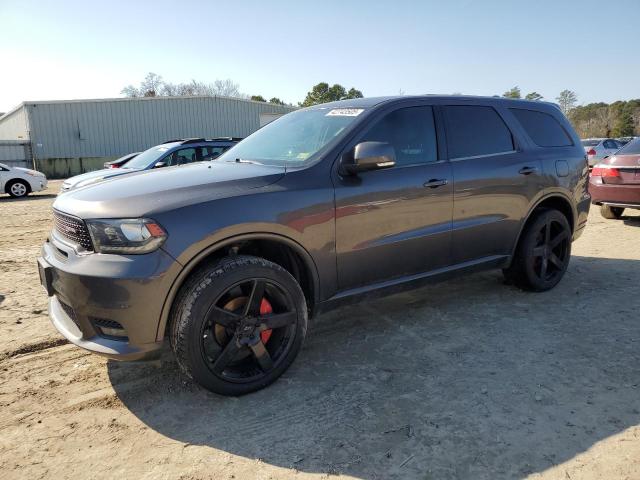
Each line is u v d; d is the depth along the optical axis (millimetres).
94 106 31516
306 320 3199
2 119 41688
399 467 2342
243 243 3162
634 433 2555
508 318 4156
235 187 2947
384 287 3609
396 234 3561
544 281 4727
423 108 3893
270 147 3834
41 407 2908
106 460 2438
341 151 3350
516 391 2988
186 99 33688
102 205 2748
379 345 3682
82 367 3404
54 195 17266
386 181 3473
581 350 3527
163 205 2703
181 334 2729
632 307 4352
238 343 2916
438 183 3744
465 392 2990
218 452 2484
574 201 4863
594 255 6211
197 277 2770
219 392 2902
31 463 2416
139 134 32875
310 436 2596
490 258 4305
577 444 2477
